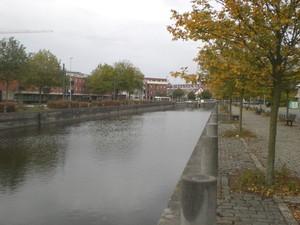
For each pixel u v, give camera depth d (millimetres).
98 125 44875
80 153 22938
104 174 16891
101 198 13148
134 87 105688
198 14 8578
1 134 33312
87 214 11516
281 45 8602
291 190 8523
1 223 10797
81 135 33312
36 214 11555
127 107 78625
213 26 8539
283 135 23438
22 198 13266
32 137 31391
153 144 27266
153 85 179125
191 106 124562
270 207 7441
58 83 68000
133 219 11031
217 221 6629
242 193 8430
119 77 99938
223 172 10938
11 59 51219
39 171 17734
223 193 8438
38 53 68312
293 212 7129
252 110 66062
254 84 9195
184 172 10727
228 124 31906
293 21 8047
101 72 100188
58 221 10914
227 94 22328
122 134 34406
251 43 8656
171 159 20672
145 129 39938
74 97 111562
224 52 9078
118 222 10781
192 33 8945
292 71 8852
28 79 62188
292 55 8594
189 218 4473
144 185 14805
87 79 113812
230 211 7184
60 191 14102
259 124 32438
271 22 8078
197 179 4574
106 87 98562
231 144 18016
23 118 39781
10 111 39531
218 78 9047
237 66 8375
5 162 20016
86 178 16141
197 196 4430
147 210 11820
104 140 29625
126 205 12312
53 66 67000
